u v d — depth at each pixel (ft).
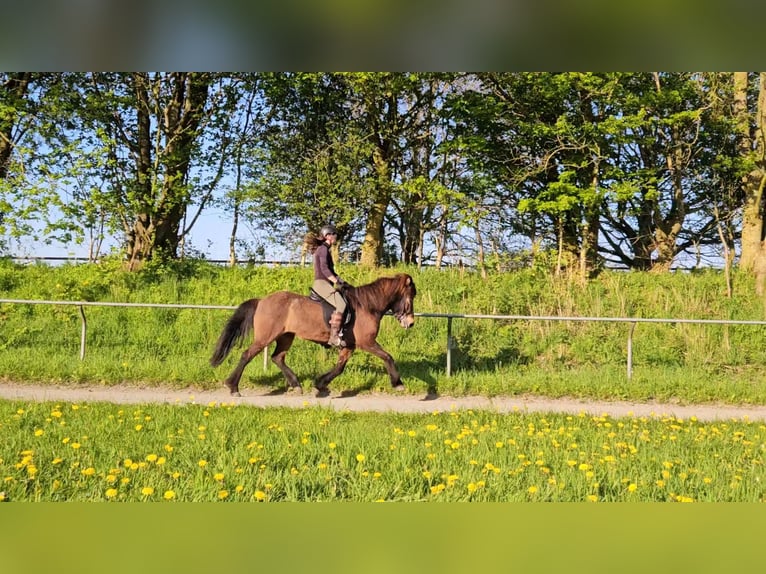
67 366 40.14
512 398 38.27
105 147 58.70
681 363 47.29
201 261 70.23
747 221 65.77
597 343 50.03
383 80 66.80
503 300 56.65
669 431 28.96
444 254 81.82
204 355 46.39
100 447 22.56
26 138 61.11
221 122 69.82
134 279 61.57
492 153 73.05
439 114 73.61
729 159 66.33
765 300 57.00
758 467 22.29
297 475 19.39
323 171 72.49
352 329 36.14
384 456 22.03
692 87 65.57
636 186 63.77
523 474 20.20
